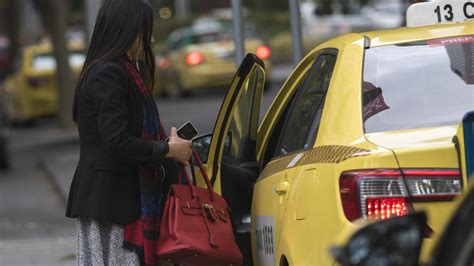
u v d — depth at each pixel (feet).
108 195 25.16
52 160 85.30
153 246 25.30
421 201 20.07
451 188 20.03
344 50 24.11
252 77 28.07
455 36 24.30
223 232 25.57
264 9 196.24
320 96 24.35
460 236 14.39
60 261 48.24
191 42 126.41
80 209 25.35
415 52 23.76
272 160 26.86
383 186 20.21
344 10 129.49
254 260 26.91
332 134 22.45
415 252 14.80
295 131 25.76
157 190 25.72
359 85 22.81
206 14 183.62
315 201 21.63
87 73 25.76
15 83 115.03
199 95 129.80
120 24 25.76
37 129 113.91
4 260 49.06
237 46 40.52
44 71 112.78
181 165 25.77
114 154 24.97
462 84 22.76
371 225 14.80
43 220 61.93
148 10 26.20
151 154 25.00
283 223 23.45
